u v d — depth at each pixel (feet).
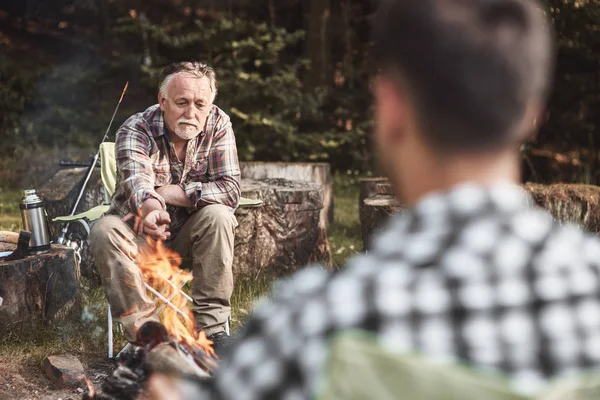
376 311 2.99
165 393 4.36
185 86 12.14
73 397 11.23
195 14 42.14
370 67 37.55
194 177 12.80
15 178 31.37
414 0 3.24
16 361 12.16
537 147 35.68
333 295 3.06
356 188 34.27
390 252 3.16
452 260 3.04
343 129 38.11
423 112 3.21
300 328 3.05
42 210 13.94
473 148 3.20
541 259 3.10
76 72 37.40
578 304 3.06
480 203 3.16
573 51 33.32
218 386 3.25
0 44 40.50
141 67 35.40
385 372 2.93
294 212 17.58
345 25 39.73
